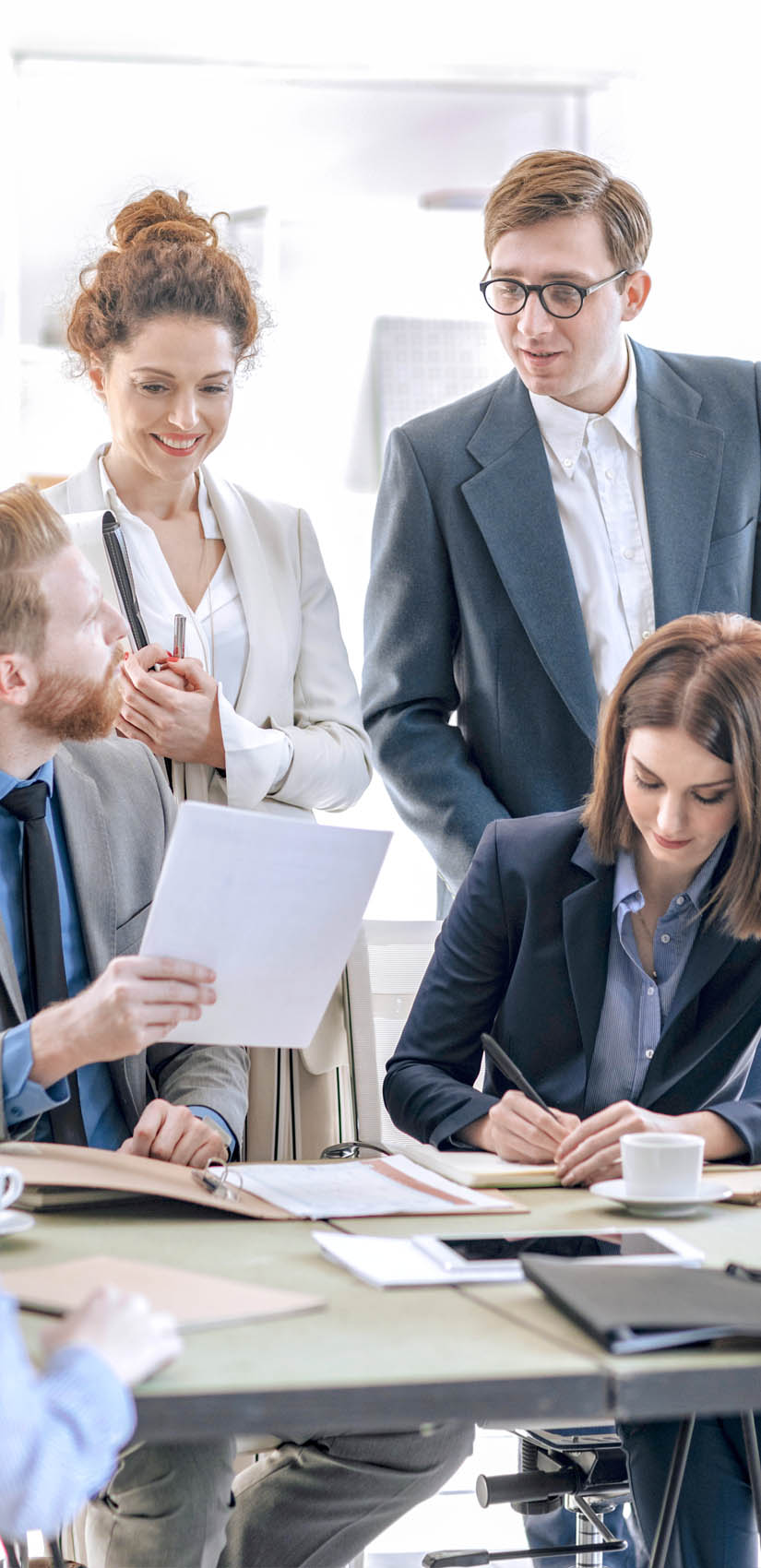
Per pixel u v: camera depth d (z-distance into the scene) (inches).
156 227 83.2
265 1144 76.1
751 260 161.6
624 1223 52.8
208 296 82.1
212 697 81.2
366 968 76.4
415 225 170.6
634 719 63.9
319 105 165.5
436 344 170.9
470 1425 64.4
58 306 88.8
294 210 168.1
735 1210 56.0
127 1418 32.7
